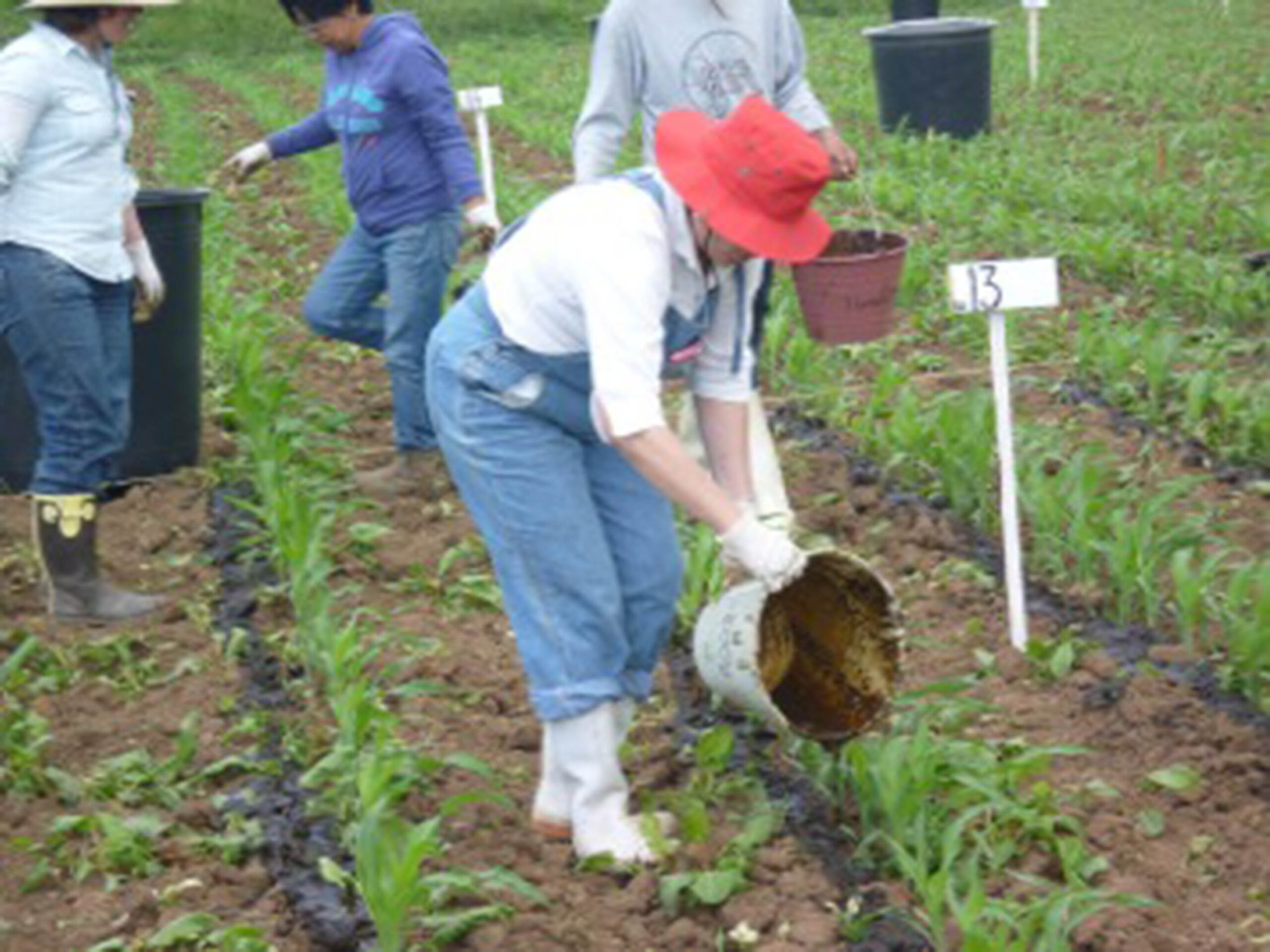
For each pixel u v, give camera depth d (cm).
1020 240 932
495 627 584
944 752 476
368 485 679
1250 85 1429
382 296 809
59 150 572
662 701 536
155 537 650
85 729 538
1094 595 572
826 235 414
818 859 464
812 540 576
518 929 448
